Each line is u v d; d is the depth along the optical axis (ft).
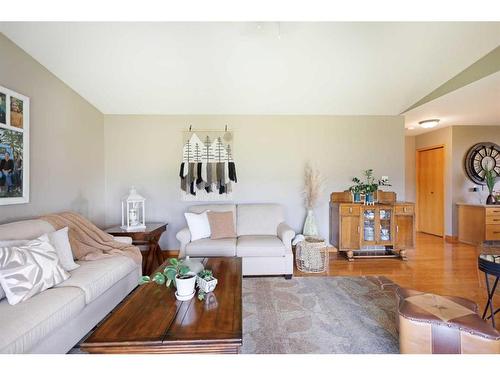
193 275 5.21
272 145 12.65
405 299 5.17
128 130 12.37
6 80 7.00
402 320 4.75
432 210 16.97
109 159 12.35
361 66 8.89
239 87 10.20
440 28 7.16
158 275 5.24
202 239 9.89
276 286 8.68
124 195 12.38
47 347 4.62
